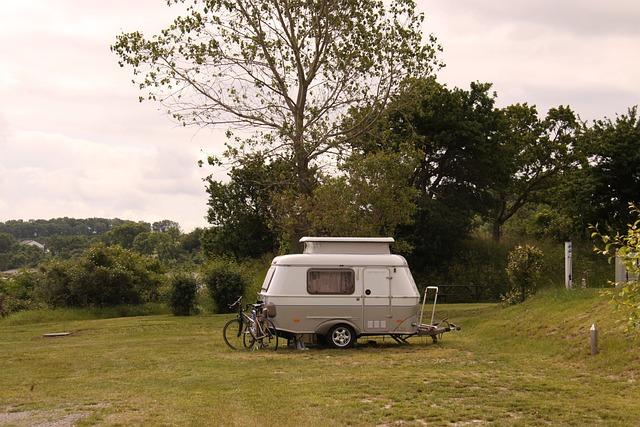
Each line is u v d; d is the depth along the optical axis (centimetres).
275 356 1714
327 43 2931
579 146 3597
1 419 973
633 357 1341
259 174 3070
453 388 1169
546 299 2106
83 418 953
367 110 2934
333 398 1087
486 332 2059
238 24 2962
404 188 2720
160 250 7569
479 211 4697
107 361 1656
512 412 980
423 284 4325
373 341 2041
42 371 1502
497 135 4469
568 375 1323
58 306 3766
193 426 888
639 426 884
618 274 1873
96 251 3881
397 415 948
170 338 2269
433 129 4303
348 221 2573
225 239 4703
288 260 1909
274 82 2962
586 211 3481
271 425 889
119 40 2917
